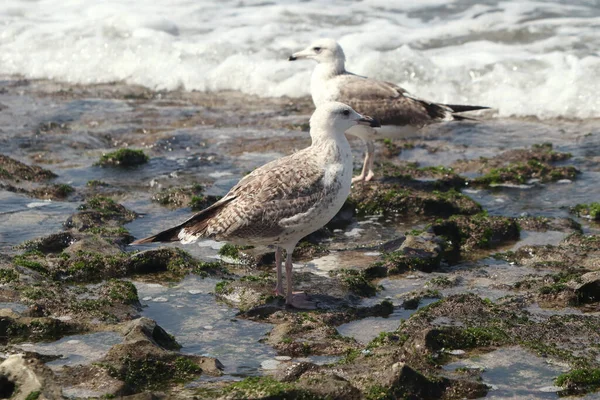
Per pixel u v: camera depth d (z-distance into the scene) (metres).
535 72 21.16
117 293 10.93
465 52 22.84
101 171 16.92
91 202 14.77
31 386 7.99
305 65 23.00
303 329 10.12
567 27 23.86
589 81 20.45
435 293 11.35
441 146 18.41
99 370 8.79
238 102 21.92
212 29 25.50
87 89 23.14
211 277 11.98
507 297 11.08
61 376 8.77
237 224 10.62
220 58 23.83
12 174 16.17
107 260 12.06
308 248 13.12
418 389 8.49
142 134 19.41
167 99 22.30
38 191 15.38
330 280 11.69
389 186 15.38
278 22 25.67
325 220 10.98
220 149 18.27
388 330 10.30
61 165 17.30
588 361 9.20
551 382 8.82
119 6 27.47
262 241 10.86
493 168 16.70
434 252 12.63
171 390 8.64
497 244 13.55
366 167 16.08
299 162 10.95
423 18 25.31
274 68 22.91
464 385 8.64
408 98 16.20
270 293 11.19
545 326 10.07
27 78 24.23
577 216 14.61
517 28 23.95
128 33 25.45
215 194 15.38
